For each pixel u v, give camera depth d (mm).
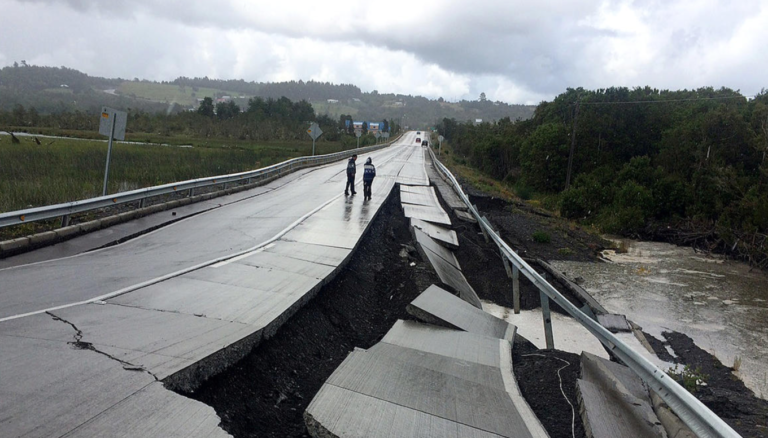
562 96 52406
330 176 31469
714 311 12047
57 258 9375
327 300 7770
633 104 39812
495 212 25250
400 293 9180
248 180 24344
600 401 4746
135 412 3549
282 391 4887
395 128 172125
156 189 15406
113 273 8141
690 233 22703
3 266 8461
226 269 8586
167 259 9438
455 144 99812
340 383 4684
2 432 3189
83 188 15789
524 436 4043
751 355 9273
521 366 6164
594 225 26453
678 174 29109
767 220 19719
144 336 5047
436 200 24000
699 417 3502
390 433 3863
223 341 4914
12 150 26250
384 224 16594
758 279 15828
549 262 16578
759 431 5020
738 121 29484
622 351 5234
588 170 38688
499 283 12578
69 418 3412
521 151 45094
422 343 6461
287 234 12555
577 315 6730
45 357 4414
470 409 4453
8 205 12523
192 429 3416
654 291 13766
